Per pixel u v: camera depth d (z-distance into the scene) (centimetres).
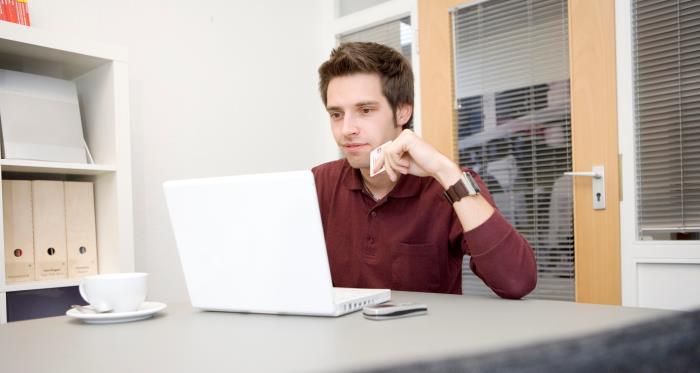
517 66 228
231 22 256
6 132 155
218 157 248
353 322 75
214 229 87
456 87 247
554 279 214
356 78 130
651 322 16
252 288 85
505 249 97
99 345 67
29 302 159
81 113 187
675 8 190
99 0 206
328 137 298
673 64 190
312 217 78
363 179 143
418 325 71
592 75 205
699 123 185
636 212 196
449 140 246
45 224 162
